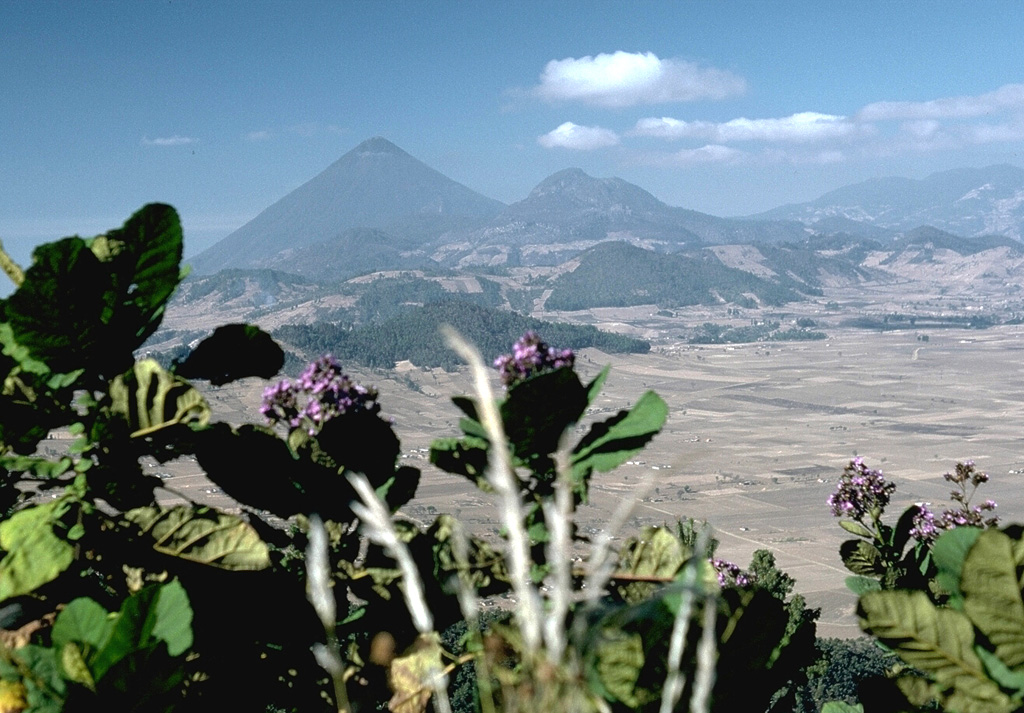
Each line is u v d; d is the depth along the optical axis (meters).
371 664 2.49
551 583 2.20
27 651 1.94
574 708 1.25
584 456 2.32
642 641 1.80
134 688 1.80
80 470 2.31
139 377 2.32
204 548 2.27
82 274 2.34
